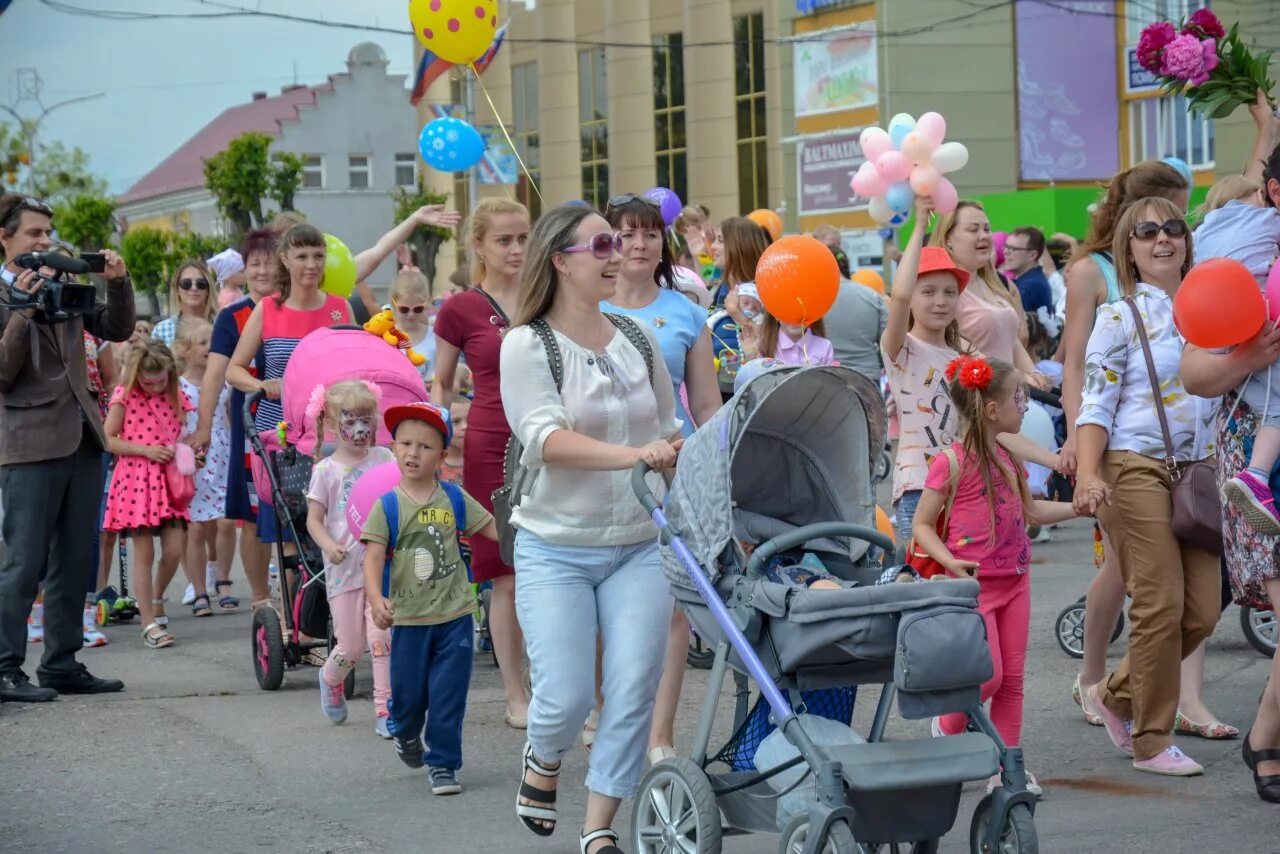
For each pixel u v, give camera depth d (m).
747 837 5.89
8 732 7.68
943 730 6.24
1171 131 39.31
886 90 38.97
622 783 5.17
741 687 5.20
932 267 7.07
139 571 10.35
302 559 8.47
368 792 6.58
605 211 6.86
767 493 5.27
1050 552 12.98
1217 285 5.77
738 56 47.38
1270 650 8.73
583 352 5.27
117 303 8.47
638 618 5.20
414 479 6.69
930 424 7.06
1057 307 15.52
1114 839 5.67
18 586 8.36
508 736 7.54
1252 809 6.03
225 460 11.70
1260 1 33.69
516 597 5.32
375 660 7.51
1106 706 6.94
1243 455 6.05
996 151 39.91
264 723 7.90
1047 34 39.88
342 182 81.69
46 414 8.27
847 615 4.50
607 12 51.81
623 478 5.22
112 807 6.36
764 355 7.69
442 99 60.09
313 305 9.53
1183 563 6.58
